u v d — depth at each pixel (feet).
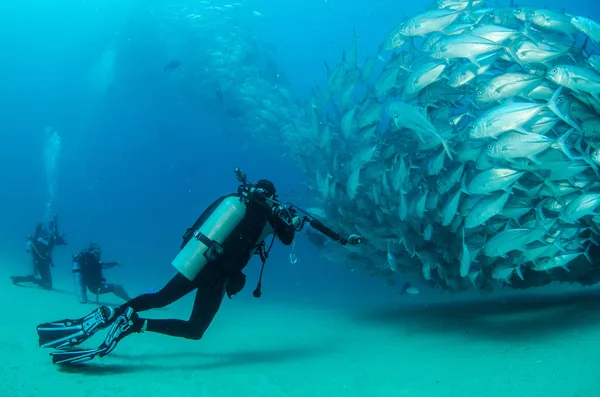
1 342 12.25
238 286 12.32
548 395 8.32
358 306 30.45
